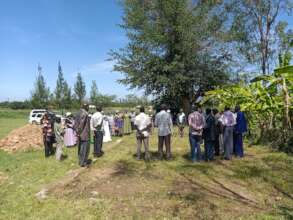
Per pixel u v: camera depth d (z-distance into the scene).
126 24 26.34
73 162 9.84
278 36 24.22
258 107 11.57
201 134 9.56
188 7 26.89
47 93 50.59
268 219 4.94
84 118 9.16
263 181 7.30
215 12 26.55
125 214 5.30
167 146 10.07
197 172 8.22
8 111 52.53
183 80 25.11
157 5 25.66
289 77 8.50
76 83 52.94
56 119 10.57
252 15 25.80
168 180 7.46
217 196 6.21
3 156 11.62
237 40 25.77
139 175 7.98
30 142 13.40
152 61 25.61
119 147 13.38
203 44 26.66
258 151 11.66
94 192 6.54
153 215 5.24
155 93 27.69
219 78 26.97
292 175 7.85
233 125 9.99
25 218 5.26
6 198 6.39
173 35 25.75
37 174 8.30
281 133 11.81
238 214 5.21
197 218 5.09
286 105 8.66
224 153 10.04
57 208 5.64
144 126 9.91
